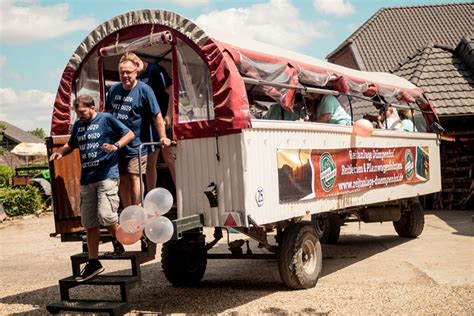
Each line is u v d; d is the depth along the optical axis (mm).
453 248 10641
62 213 7402
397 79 13023
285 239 7688
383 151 10445
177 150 7008
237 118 6551
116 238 6309
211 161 6781
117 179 6434
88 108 6406
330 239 12109
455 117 17141
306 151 7895
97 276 6387
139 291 8312
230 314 6703
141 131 6746
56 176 7367
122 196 7039
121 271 10016
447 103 17078
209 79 6773
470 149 17766
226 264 10312
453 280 7922
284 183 7320
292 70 8016
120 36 7387
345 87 9414
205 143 6820
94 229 6445
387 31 29469
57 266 11227
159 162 8164
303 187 7738
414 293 7301
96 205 6410
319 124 8266
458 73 18172
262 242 7559
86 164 6375
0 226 18719
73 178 7609
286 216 7336
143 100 6688
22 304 7988
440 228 13695
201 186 6863
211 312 6867
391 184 10719
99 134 6363
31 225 18750
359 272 8969
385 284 7926
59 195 7387
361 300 7082
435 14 30406
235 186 6613
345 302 7016
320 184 8180
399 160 11148
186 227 6500
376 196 10109
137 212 5801
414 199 12125
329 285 8055
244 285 8414
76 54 7676
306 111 8273
